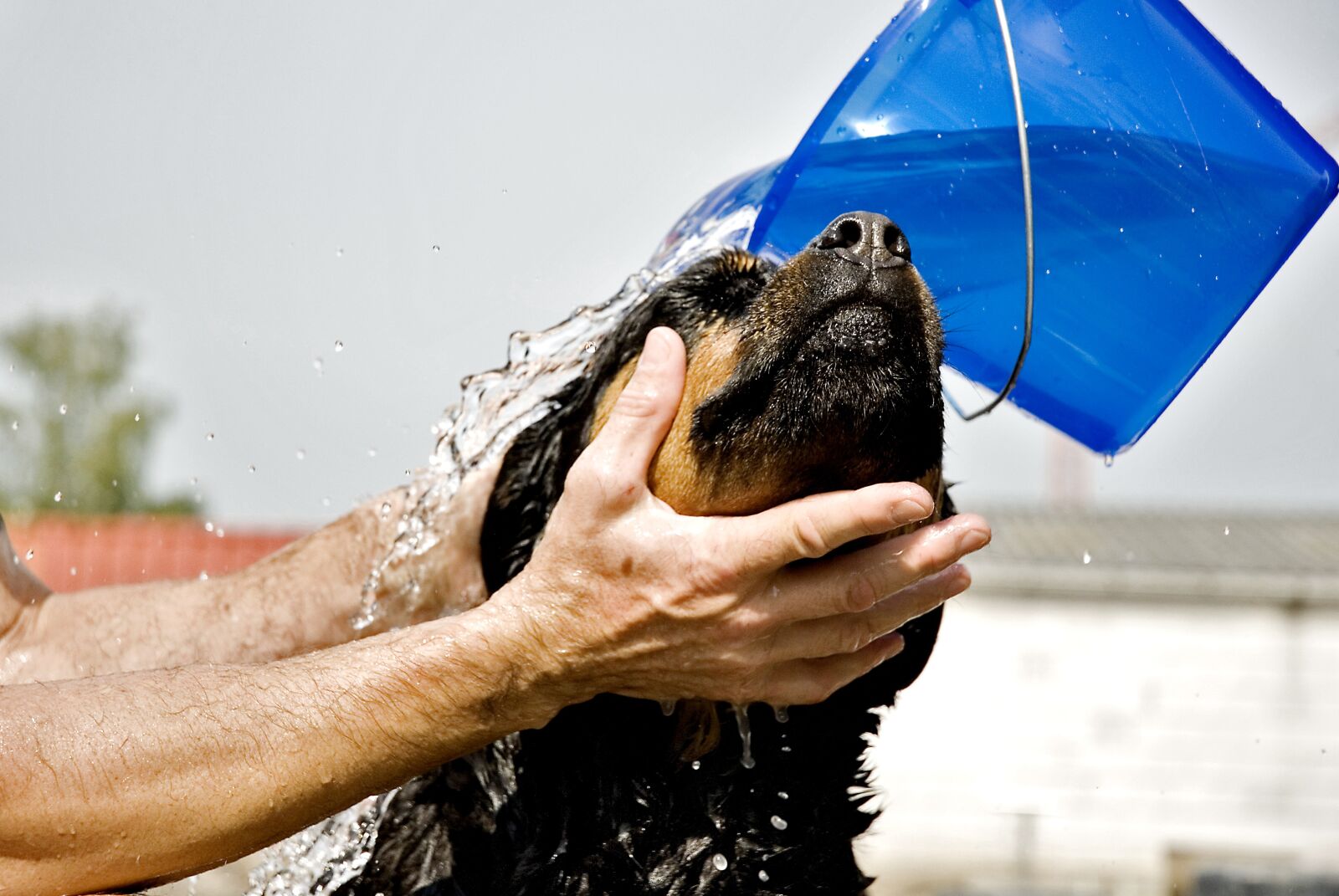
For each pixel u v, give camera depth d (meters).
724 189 3.08
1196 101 2.58
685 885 2.68
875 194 2.66
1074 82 2.54
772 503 2.42
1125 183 2.57
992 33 2.54
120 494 23.39
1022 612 12.67
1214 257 2.61
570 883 2.67
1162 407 2.73
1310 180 2.59
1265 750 12.43
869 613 2.23
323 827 2.94
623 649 2.19
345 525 3.27
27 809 2.04
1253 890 11.93
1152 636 12.60
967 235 2.65
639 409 2.13
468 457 3.14
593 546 2.14
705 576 2.09
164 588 3.11
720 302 2.57
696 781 2.70
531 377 3.12
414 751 2.22
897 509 1.99
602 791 2.68
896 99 2.57
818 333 2.30
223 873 5.21
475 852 2.72
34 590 3.04
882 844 12.40
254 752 2.14
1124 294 2.63
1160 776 12.48
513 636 2.19
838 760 2.82
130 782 2.09
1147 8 2.60
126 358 30.89
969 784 12.45
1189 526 15.22
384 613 3.11
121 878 2.17
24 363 30.31
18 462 26.86
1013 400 2.81
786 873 2.73
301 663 2.24
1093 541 13.98
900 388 2.31
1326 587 12.32
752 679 2.25
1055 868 12.26
